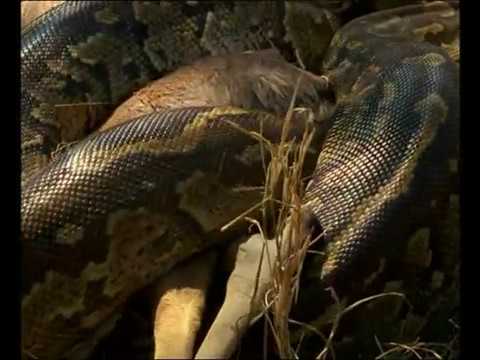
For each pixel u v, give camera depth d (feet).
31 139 5.84
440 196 4.94
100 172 4.93
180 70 6.04
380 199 4.89
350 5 6.51
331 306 4.71
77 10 6.14
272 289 4.53
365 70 5.73
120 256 4.91
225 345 4.46
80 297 4.86
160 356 4.47
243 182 5.08
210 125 5.11
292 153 5.19
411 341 4.85
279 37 6.40
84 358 4.94
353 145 5.19
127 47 6.16
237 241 5.01
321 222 4.86
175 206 4.98
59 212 4.84
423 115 5.13
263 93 5.70
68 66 6.02
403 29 6.19
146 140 5.02
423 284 4.88
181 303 4.76
